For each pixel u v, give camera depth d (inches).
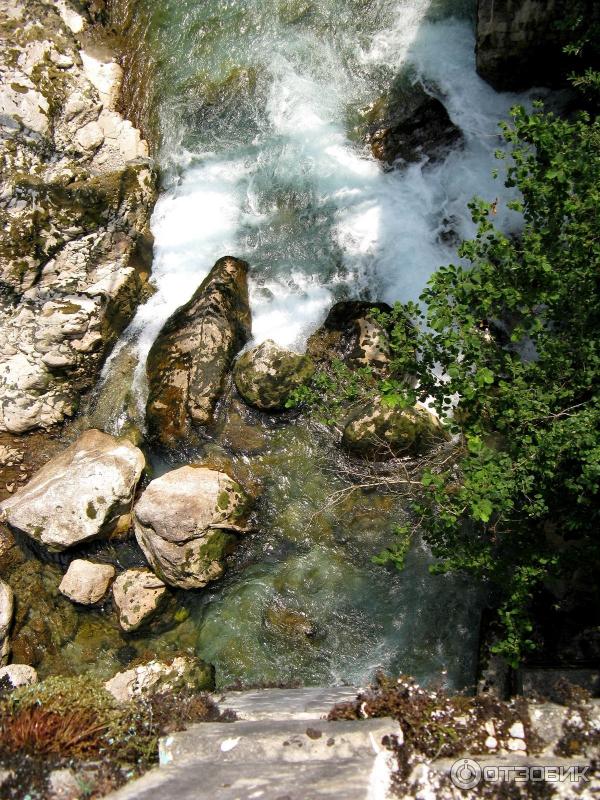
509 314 298.2
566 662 258.2
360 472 316.5
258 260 349.7
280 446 329.4
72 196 342.3
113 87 365.7
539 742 197.8
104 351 351.3
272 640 312.2
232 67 360.8
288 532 321.7
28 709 205.2
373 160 341.7
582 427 210.4
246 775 174.7
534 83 317.7
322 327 335.0
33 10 350.6
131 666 311.0
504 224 316.8
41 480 331.9
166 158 364.8
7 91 336.2
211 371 330.6
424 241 330.6
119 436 343.0
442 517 233.1
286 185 350.6
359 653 304.0
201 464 330.3
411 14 342.0
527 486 218.8
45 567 332.5
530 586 246.8
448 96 332.2
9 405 343.0
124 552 330.0
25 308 343.6
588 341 224.7
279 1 359.6
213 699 246.4
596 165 223.3
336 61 350.3
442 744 194.7
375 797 167.9
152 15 369.4
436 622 298.5
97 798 185.6
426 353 243.8
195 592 319.3
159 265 361.4
